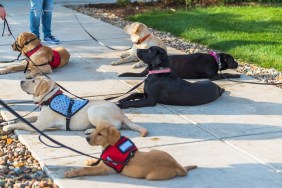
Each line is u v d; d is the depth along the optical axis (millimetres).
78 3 17219
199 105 7422
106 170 5207
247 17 13758
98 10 15859
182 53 10500
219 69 8773
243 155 5785
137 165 5066
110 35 12141
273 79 8844
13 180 5324
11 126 6500
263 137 6281
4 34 12023
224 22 13188
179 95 7297
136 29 9391
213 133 6402
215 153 5836
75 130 6434
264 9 14945
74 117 6344
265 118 6914
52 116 6363
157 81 7332
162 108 7305
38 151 5883
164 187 5004
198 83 7504
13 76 8852
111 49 10812
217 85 7738
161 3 16656
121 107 7281
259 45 10859
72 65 9570
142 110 7227
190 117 6953
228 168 5457
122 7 16359
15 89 8133
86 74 8984
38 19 11008
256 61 9914
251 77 8875
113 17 14711
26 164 5715
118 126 6320
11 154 5965
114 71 9195
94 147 5969
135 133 6352
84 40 11641
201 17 13891
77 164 5547
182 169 5191
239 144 6082
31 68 8945
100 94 7902
